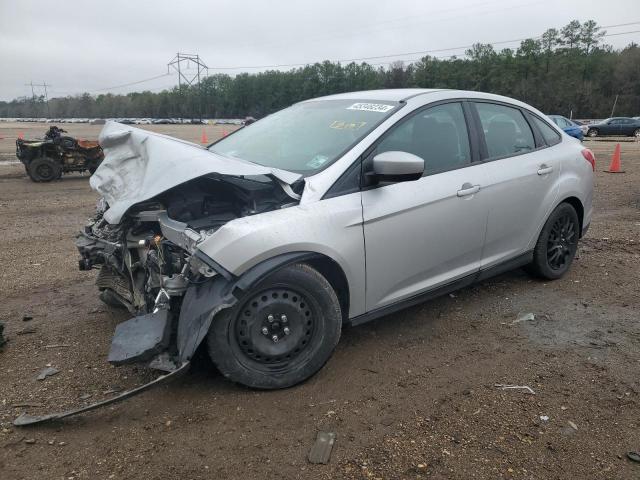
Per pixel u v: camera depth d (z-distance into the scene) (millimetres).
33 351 3738
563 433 2830
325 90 107250
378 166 3301
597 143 28891
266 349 3139
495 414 2996
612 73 84500
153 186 3246
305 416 2965
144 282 3535
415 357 3648
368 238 3385
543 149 4809
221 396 3152
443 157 3957
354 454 2654
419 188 3678
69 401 3109
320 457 2629
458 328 4105
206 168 3129
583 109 80375
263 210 3225
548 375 3418
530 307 4508
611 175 13664
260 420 2928
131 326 3117
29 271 5660
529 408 3055
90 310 4500
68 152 14016
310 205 3223
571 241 5145
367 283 3465
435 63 95812
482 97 4457
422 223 3660
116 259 3668
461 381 3346
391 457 2635
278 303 3123
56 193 11836
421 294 3838
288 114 4574
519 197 4391
